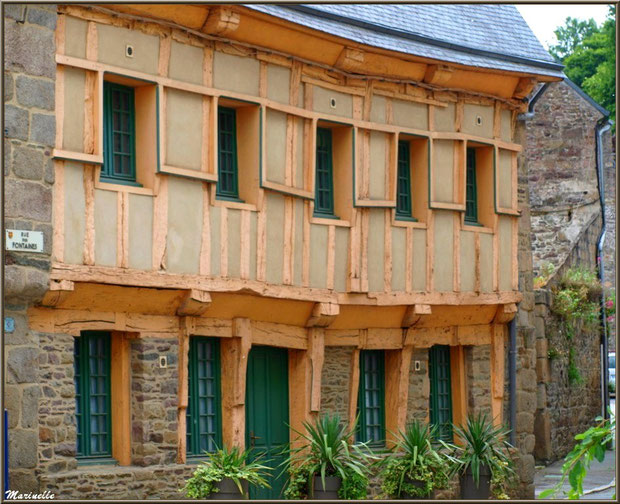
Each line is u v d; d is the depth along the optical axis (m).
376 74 18.72
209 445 17.00
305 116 17.73
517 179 21.28
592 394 26.72
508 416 21.06
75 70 14.84
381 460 17.02
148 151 15.73
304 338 18.19
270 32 16.92
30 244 14.16
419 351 19.97
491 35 20.69
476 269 20.23
